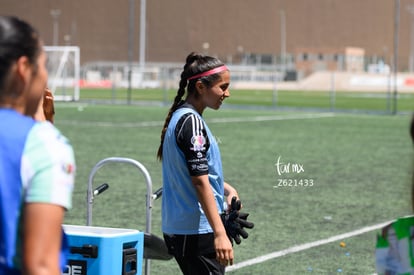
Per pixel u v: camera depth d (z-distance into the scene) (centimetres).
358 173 3638
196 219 1120
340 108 10050
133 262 1034
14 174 607
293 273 1841
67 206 616
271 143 5081
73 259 997
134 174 3441
